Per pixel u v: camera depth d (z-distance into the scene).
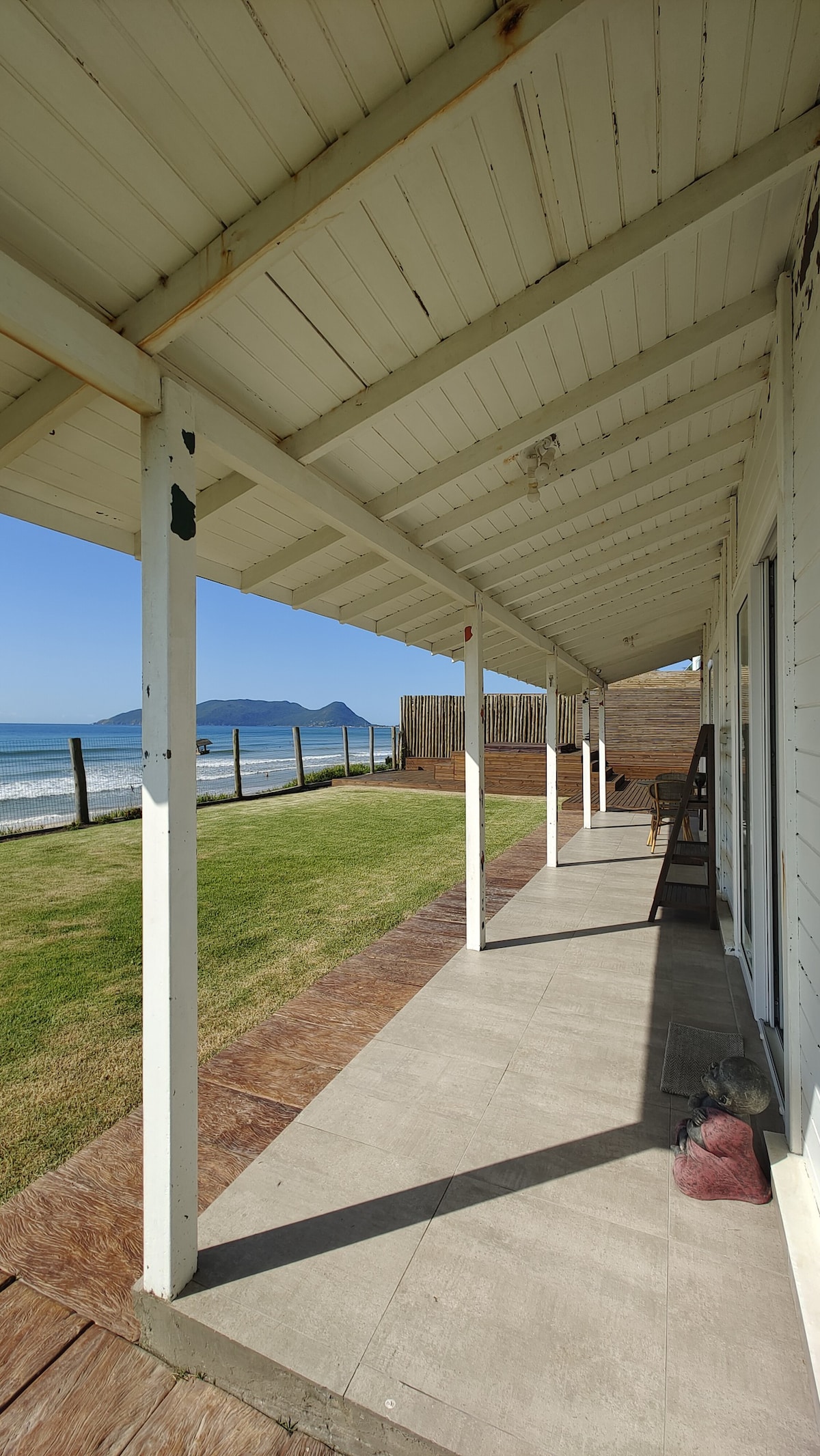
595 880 6.46
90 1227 2.05
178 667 1.70
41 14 1.05
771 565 3.29
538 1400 1.48
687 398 2.75
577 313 2.05
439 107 1.25
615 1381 1.52
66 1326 1.74
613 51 1.30
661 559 4.85
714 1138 2.14
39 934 5.00
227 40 1.14
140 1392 1.59
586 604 5.70
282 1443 1.49
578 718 18.19
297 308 1.74
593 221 1.72
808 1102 2.04
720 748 5.66
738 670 4.15
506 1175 2.22
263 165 1.37
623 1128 2.47
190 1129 1.78
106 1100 2.78
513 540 3.67
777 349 2.18
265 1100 2.68
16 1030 3.45
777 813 3.27
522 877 6.66
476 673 4.35
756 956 3.32
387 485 2.81
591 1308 1.71
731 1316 1.69
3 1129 2.58
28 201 1.32
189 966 1.77
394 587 4.00
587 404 2.44
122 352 1.55
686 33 1.27
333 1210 2.07
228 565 3.29
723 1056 2.96
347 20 1.16
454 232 1.66
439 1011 3.49
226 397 1.99
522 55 1.19
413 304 1.85
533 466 2.89
